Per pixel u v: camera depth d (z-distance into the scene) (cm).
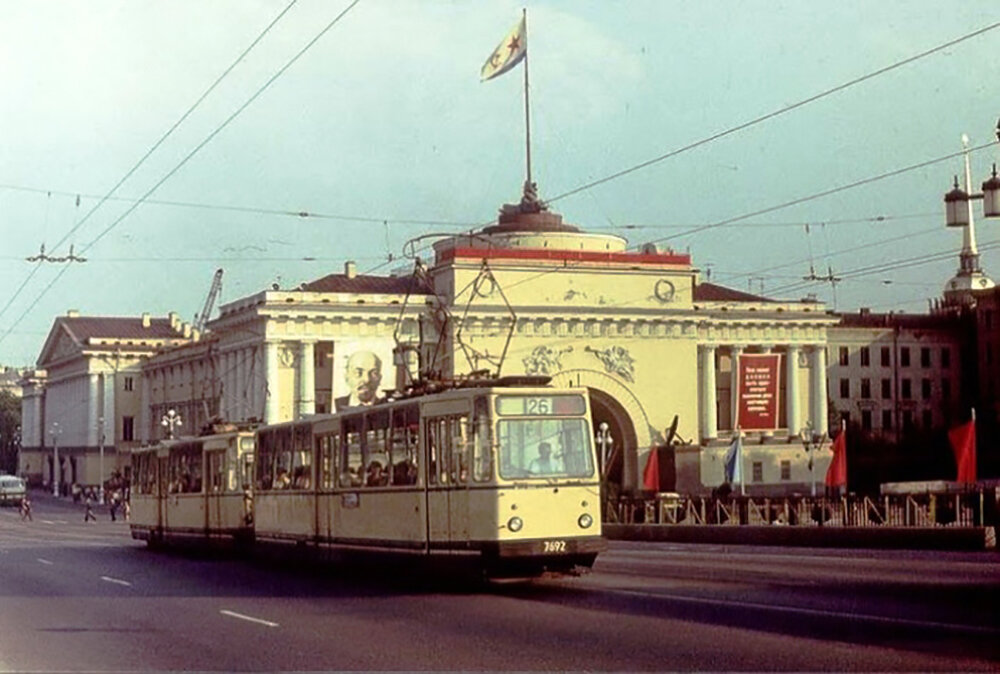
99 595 2448
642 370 8669
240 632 1781
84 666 1467
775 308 9306
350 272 8919
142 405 12056
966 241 12081
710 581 2312
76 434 12812
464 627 1753
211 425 4050
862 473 10038
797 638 1498
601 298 8531
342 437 2791
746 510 4800
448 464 2358
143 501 4478
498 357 8225
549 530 2269
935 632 1502
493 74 6550
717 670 1295
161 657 1536
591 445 2336
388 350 7212
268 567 3247
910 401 12119
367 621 1875
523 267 8312
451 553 2338
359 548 2677
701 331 9175
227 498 3691
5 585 2734
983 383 11775
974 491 3925
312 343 8144
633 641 1530
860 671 1255
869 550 3378
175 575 2992
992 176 2644
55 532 6406
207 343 9756
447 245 8800
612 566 2811
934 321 12256
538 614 1870
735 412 8956
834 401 11925
